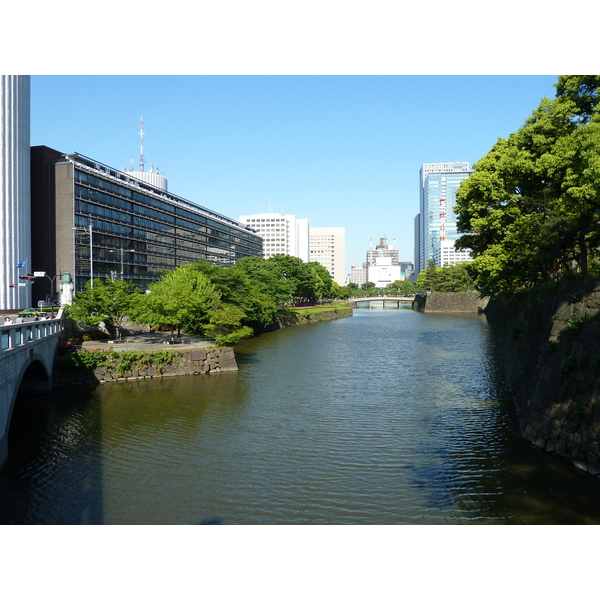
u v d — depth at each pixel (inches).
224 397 1280.8
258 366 1764.3
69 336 1718.8
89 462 833.5
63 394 1307.8
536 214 1374.3
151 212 4239.7
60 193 3147.1
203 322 1934.1
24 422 1057.5
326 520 626.2
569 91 1159.0
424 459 828.0
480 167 1688.0
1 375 762.2
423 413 1113.4
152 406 1189.7
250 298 2573.8
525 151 1298.0
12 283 2694.4
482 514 631.2
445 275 5713.6
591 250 1407.5
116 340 1818.4
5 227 2659.9
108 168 3782.0
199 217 5305.1
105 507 668.1
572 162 957.2
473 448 871.1
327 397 1279.5
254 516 640.4
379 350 2181.3
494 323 2881.4
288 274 4549.7
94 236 3410.4
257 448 896.3
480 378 1512.1
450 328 3270.2
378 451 872.9
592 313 793.6
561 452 796.6
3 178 2645.2
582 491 682.8
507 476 741.3
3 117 2640.3
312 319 4084.6
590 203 986.7
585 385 766.5
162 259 4463.6
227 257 6102.4
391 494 698.8
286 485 737.6
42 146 3137.3
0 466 766.5
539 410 879.1
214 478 765.3
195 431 995.9
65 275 1772.9
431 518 624.7
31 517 639.8
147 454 869.2
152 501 687.7
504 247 1583.4
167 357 1561.3
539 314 1083.9
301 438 949.2
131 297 1785.2
